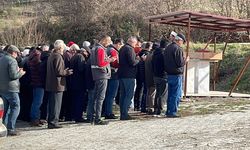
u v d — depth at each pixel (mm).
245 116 12344
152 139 9602
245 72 24219
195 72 17953
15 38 31719
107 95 12805
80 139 9992
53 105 11703
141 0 31641
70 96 12781
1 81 10797
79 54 12438
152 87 13352
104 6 31406
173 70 12469
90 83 12328
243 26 17469
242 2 31438
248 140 8984
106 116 12859
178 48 12406
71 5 32125
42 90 12430
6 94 10828
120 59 12352
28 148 9305
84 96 12625
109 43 12625
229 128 10461
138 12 31188
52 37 32531
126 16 31078
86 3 31641
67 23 32156
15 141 10180
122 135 10234
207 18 15594
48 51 12477
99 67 11727
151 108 13469
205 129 10484
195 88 17984
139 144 9141
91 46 13445
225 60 25766
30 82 12688
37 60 12328
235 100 16625
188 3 31328
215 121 11633
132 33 30359
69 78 12547
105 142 9508
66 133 10875
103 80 11805
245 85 23328
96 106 11922
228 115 12625
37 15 34250
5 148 9430
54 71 11516
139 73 13828
